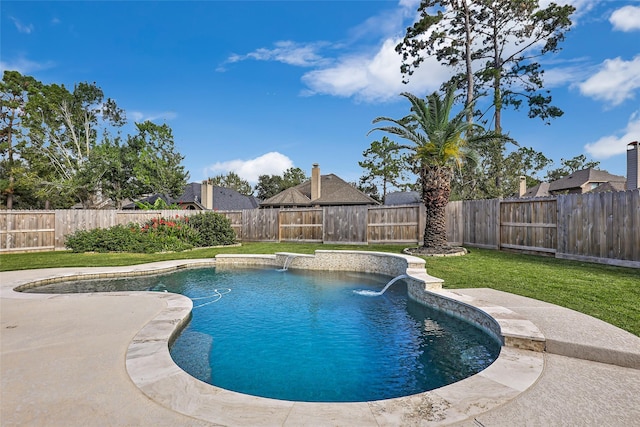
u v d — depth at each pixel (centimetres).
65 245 1593
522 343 417
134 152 2895
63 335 465
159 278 1022
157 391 316
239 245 1673
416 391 383
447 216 1394
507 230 1184
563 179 3653
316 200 2833
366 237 1548
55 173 2917
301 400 367
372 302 758
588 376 343
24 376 345
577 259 956
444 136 1099
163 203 2270
